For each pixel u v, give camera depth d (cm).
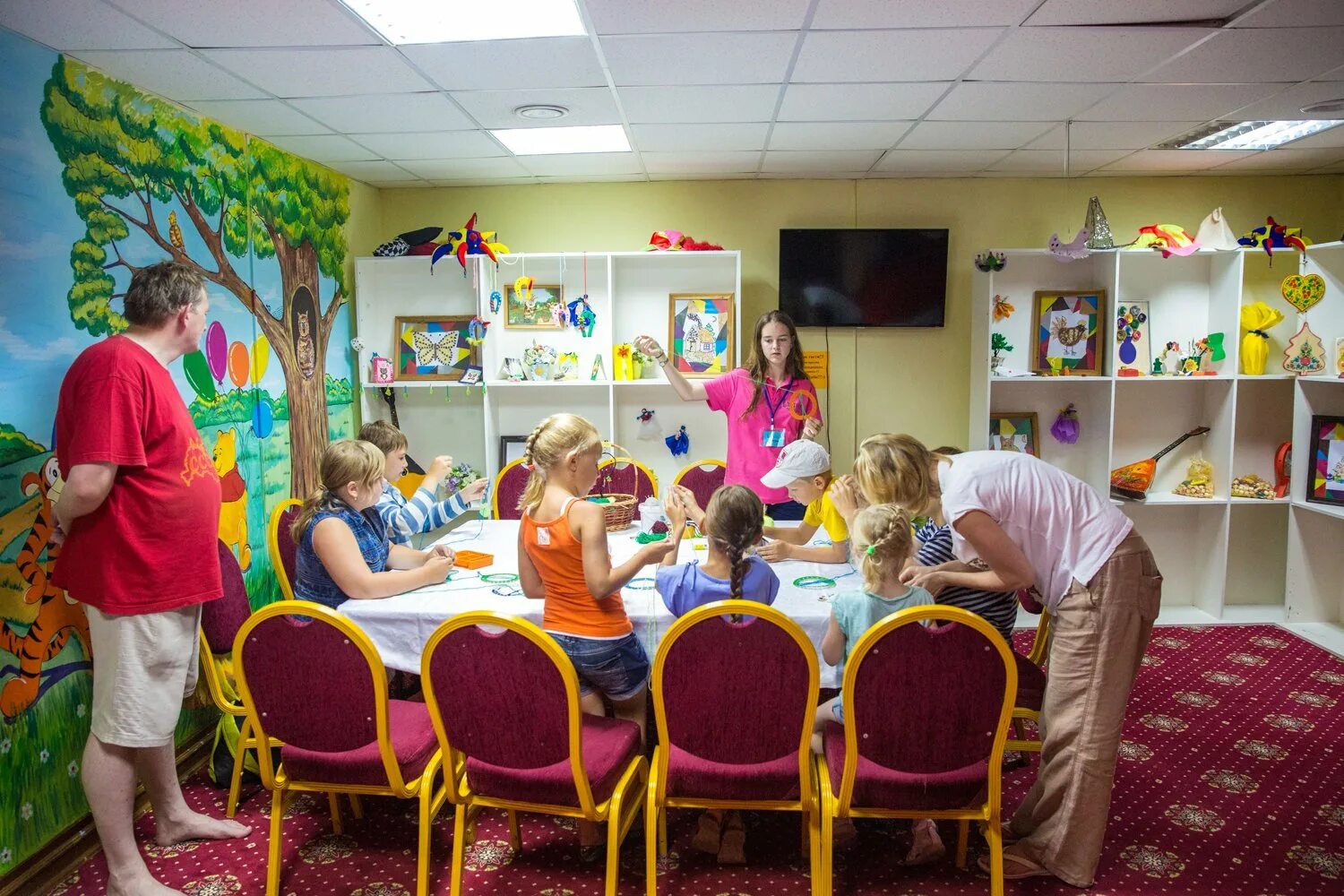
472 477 458
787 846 246
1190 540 475
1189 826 257
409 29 244
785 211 467
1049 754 226
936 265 459
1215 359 448
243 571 346
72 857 247
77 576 221
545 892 228
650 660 244
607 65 274
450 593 260
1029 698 250
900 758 196
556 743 195
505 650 190
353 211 447
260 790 280
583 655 227
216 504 239
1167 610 470
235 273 341
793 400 386
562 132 367
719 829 241
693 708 196
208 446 323
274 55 256
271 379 367
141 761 243
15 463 233
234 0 216
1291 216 462
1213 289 453
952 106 326
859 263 460
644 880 232
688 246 439
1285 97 316
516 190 470
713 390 397
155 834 254
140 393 218
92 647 226
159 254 295
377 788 215
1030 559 219
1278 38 256
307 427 400
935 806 202
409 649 244
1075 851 223
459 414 480
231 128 338
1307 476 428
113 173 273
